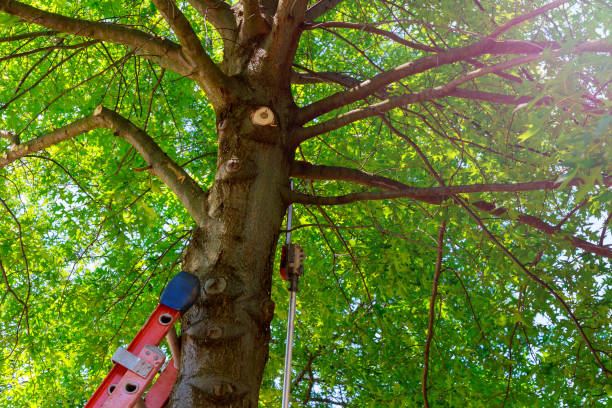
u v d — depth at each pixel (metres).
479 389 6.59
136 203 5.29
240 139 3.73
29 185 8.27
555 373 5.82
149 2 6.52
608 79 3.24
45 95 6.15
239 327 3.25
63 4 4.90
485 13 4.66
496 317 5.57
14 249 6.34
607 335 5.62
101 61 6.45
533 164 4.48
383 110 3.99
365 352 8.13
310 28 4.17
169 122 6.95
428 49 4.47
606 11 4.18
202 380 3.08
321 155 7.02
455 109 5.36
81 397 8.50
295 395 9.20
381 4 6.19
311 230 7.62
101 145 6.75
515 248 5.70
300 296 6.50
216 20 4.24
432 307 4.61
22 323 7.39
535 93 3.96
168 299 2.89
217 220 3.56
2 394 7.89
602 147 2.81
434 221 4.43
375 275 5.98
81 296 6.61
